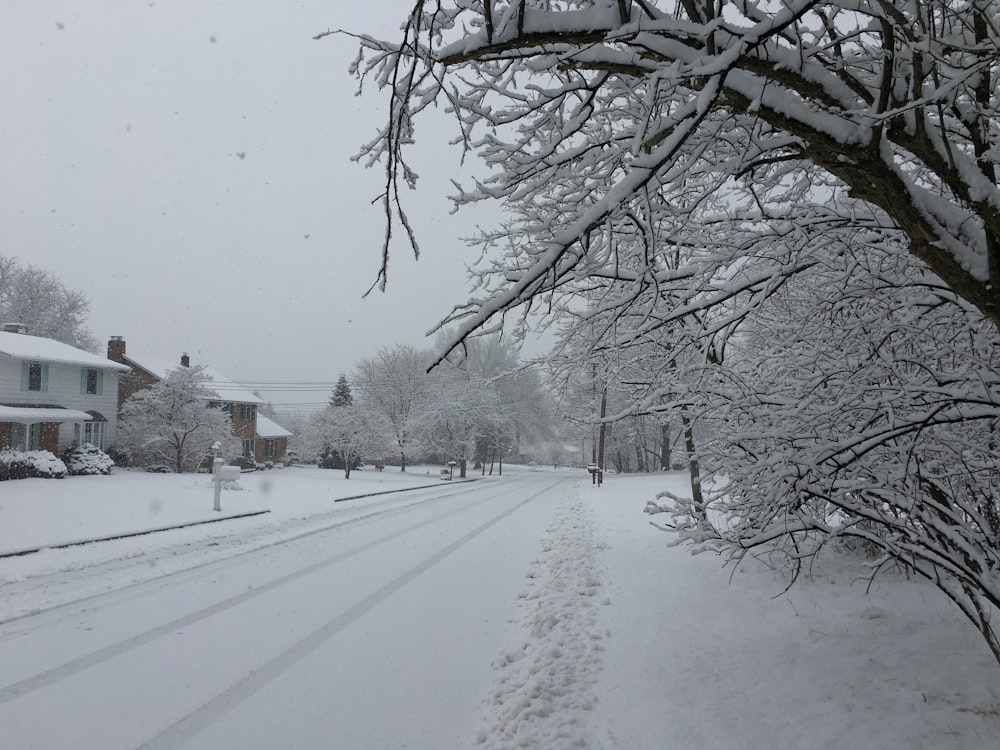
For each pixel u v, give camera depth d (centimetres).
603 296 643
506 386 5053
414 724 425
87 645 591
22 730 416
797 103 283
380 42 366
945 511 414
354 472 4791
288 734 411
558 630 603
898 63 306
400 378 5206
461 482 3781
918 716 355
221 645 593
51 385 3192
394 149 294
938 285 440
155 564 987
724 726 370
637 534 1206
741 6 283
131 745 396
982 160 337
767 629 550
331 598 776
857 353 483
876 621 539
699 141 422
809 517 485
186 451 3694
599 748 359
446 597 780
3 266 4828
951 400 374
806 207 491
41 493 1953
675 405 621
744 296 571
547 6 409
